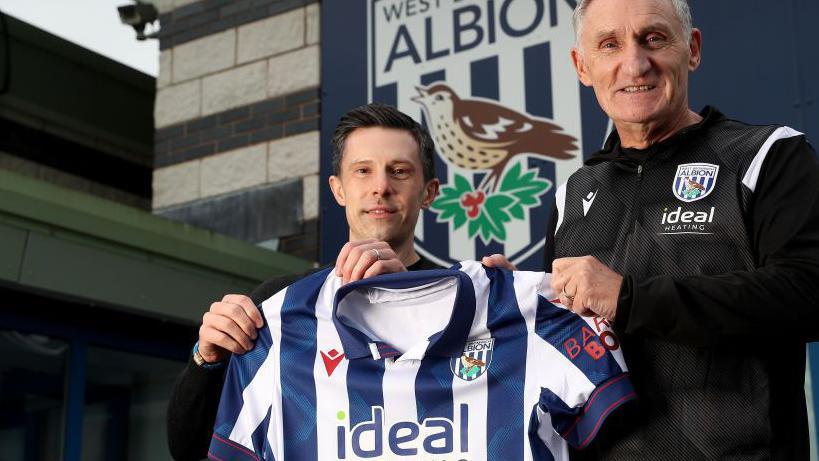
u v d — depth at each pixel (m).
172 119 5.61
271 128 5.22
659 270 2.02
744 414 1.90
